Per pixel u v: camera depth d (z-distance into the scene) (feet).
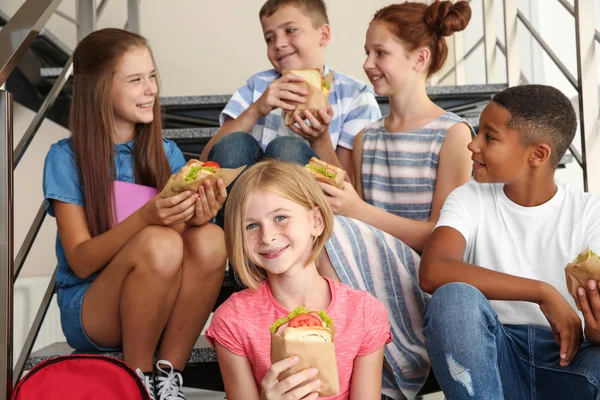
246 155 6.23
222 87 13.58
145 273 4.89
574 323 4.31
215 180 5.06
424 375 5.09
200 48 13.60
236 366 4.43
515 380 4.62
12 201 4.46
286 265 4.31
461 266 4.61
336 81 7.33
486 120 4.87
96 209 5.56
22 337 10.71
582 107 6.48
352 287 5.03
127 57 5.69
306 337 3.68
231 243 4.37
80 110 5.69
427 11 6.21
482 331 4.16
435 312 4.23
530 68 10.48
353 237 5.15
